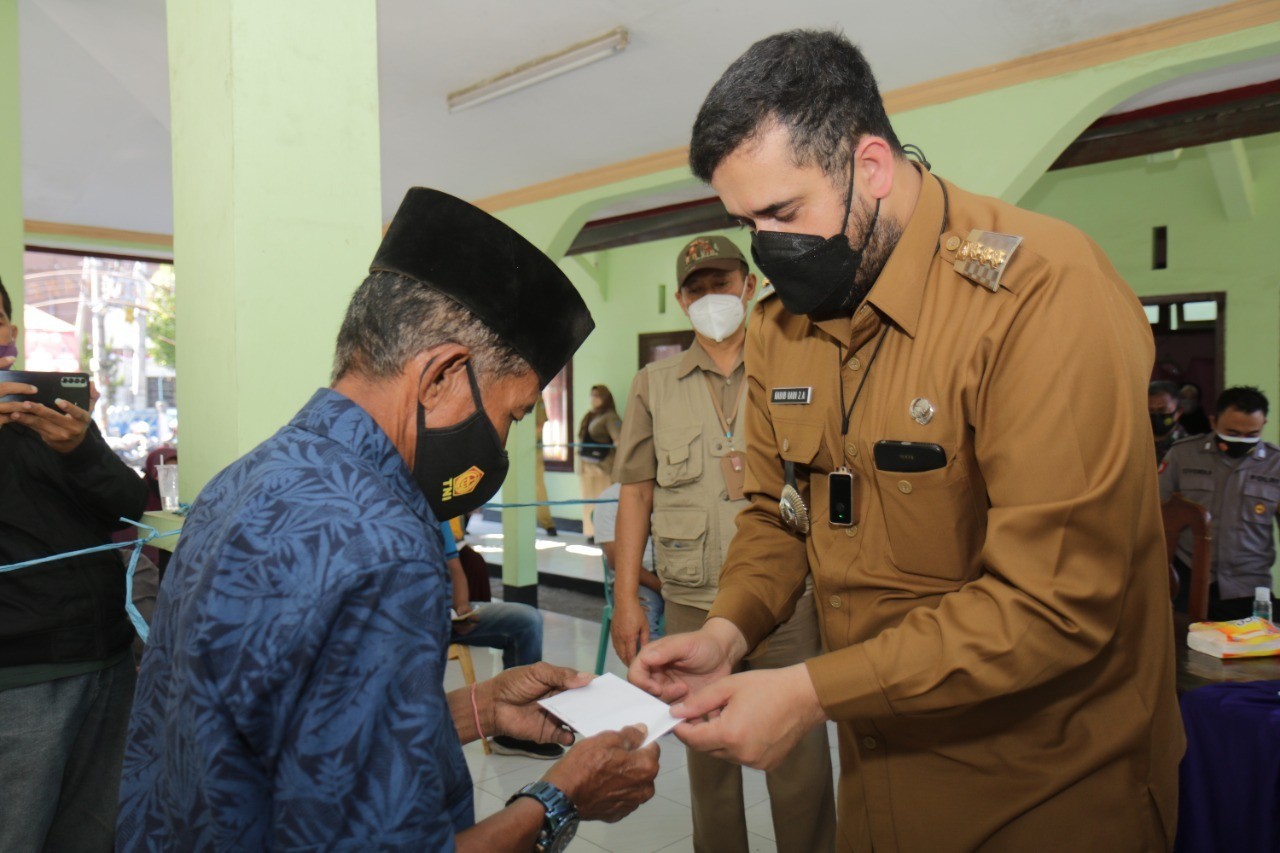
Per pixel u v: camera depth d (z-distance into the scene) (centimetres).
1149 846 100
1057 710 97
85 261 1642
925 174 105
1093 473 86
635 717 99
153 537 154
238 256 146
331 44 156
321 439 73
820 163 93
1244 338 588
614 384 971
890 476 101
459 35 377
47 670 161
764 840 248
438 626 67
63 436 162
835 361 112
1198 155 602
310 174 153
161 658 73
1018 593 86
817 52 93
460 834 75
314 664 62
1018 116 377
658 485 223
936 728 103
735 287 216
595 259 972
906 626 93
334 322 157
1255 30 322
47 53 416
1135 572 96
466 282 78
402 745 63
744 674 98
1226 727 169
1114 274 99
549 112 459
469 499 86
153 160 555
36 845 162
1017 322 91
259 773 64
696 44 380
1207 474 406
